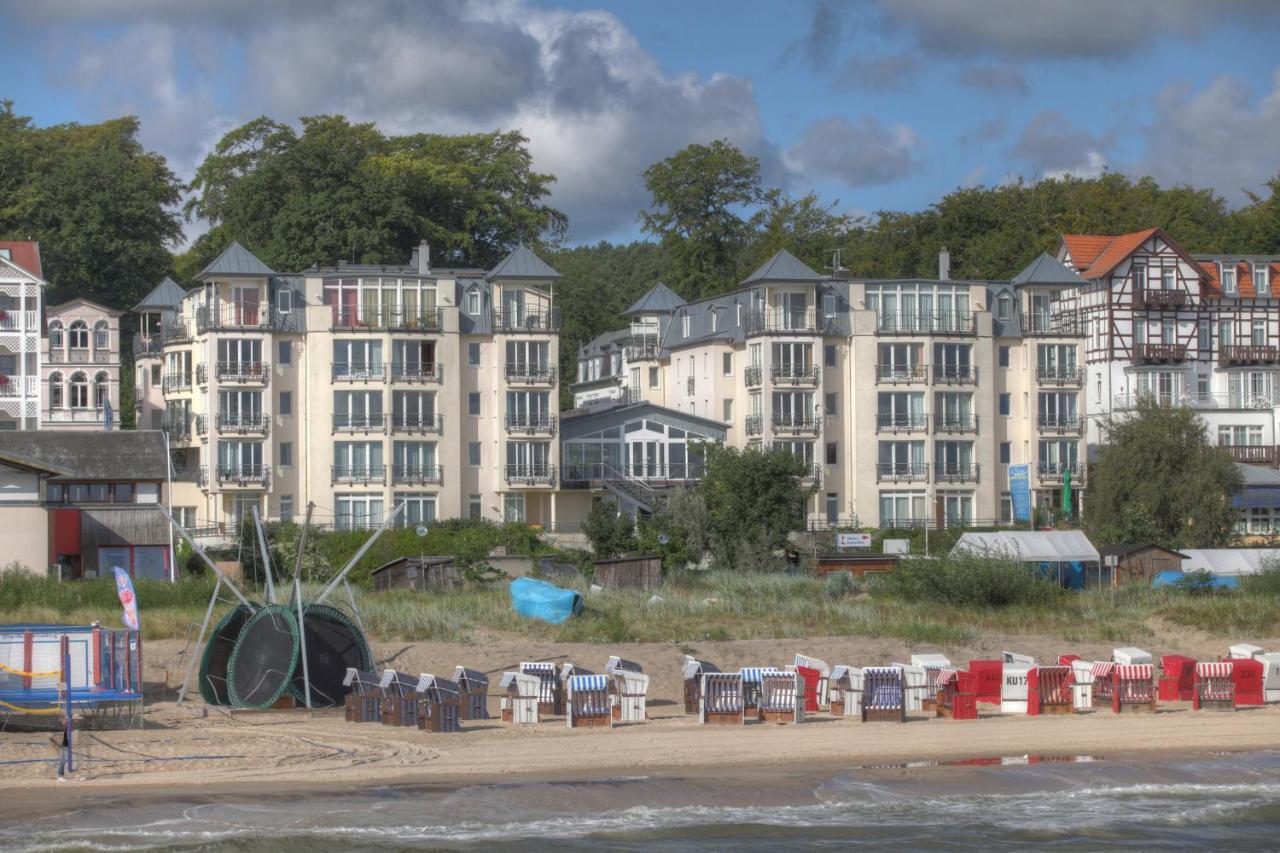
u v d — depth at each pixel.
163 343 95.06
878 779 33.34
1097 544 80.56
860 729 38.34
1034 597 60.41
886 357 95.38
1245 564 73.31
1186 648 52.97
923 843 29.05
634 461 94.94
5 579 57.09
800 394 94.12
